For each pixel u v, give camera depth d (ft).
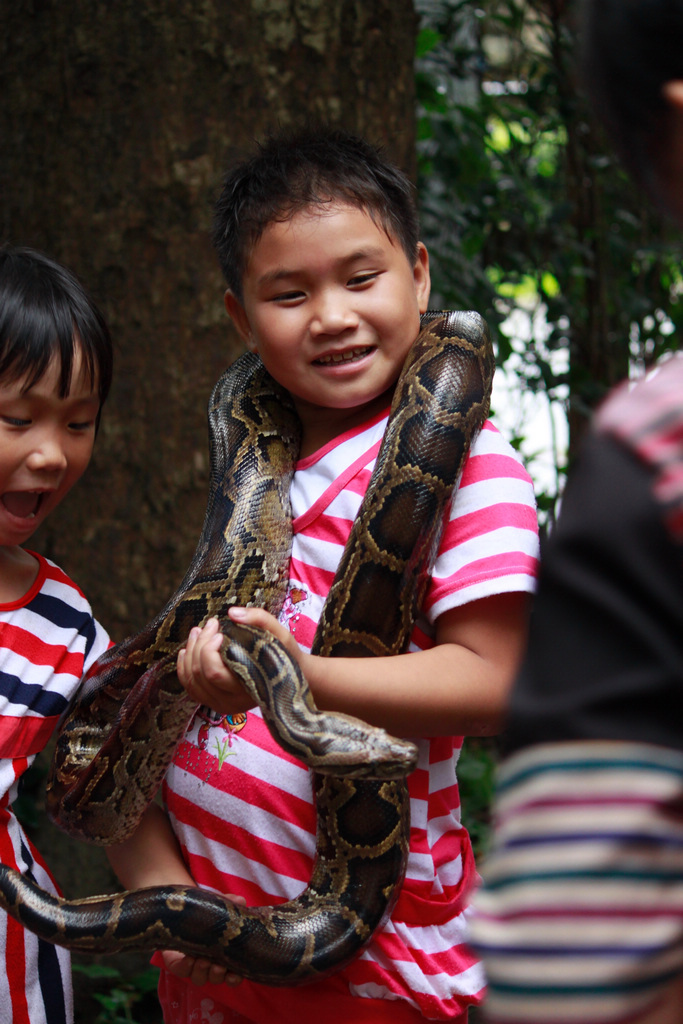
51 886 8.41
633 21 3.59
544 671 3.36
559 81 23.17
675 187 3.73
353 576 7.13
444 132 20.18
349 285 7.29
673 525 3.20
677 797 3.08
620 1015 3.05
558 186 26.78
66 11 13.79
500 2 24.58
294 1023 6.94
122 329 13.70
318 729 5.61
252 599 7.98
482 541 7.04
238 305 8.34
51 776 8.58
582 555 3.37
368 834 6.86
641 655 3.18
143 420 13.65
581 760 3.15
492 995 3.29
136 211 13.64
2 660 8.22
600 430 3.58
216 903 6.75
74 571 13.80
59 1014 7.98
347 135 7.97
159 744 7.73
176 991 7.75
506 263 25.02
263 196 7.36
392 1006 6.86
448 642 6.97
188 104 13.50
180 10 13.43
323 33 13.67
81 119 13.78
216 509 8.80
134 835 7.87
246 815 7.16
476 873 7.64
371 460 7.69
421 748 7.22
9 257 8.30
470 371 7.75
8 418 7.85
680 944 3.14
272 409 8.98
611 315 27.25
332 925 6.66
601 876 3.05
